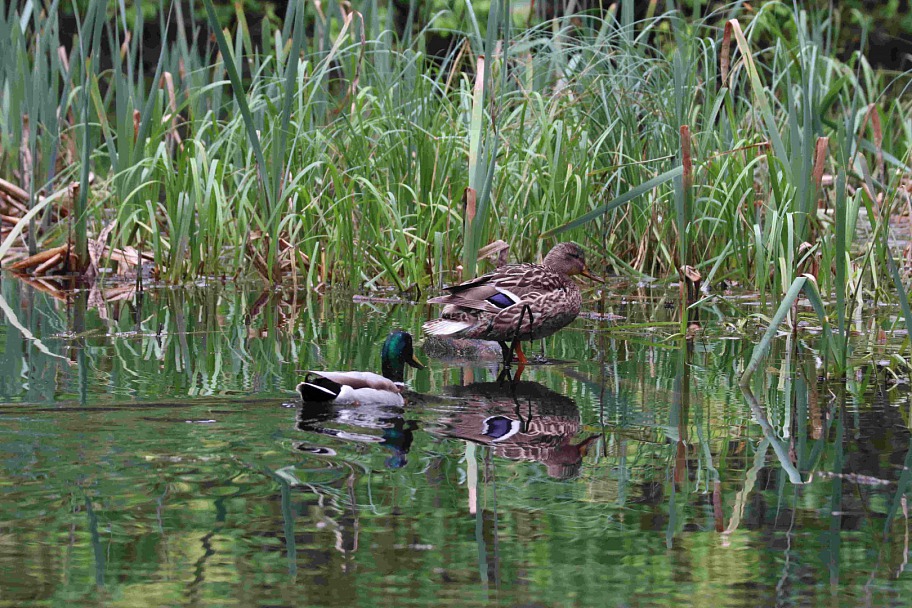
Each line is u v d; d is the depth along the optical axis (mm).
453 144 16188
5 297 15430
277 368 10641
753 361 10094
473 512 6523
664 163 16547
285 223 17188
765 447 8000
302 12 14695
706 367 10992
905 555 5973
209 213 17516
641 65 16906
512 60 17812
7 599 5281
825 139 13055
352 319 13938
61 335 12523
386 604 5293
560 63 17000
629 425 8633
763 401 9445
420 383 10234
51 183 18938
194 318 13859
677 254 16953
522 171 16828
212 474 7062
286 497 6672
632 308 14945
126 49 18500
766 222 13719
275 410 8719
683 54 16797
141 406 8734
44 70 18172
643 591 5488
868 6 33844
